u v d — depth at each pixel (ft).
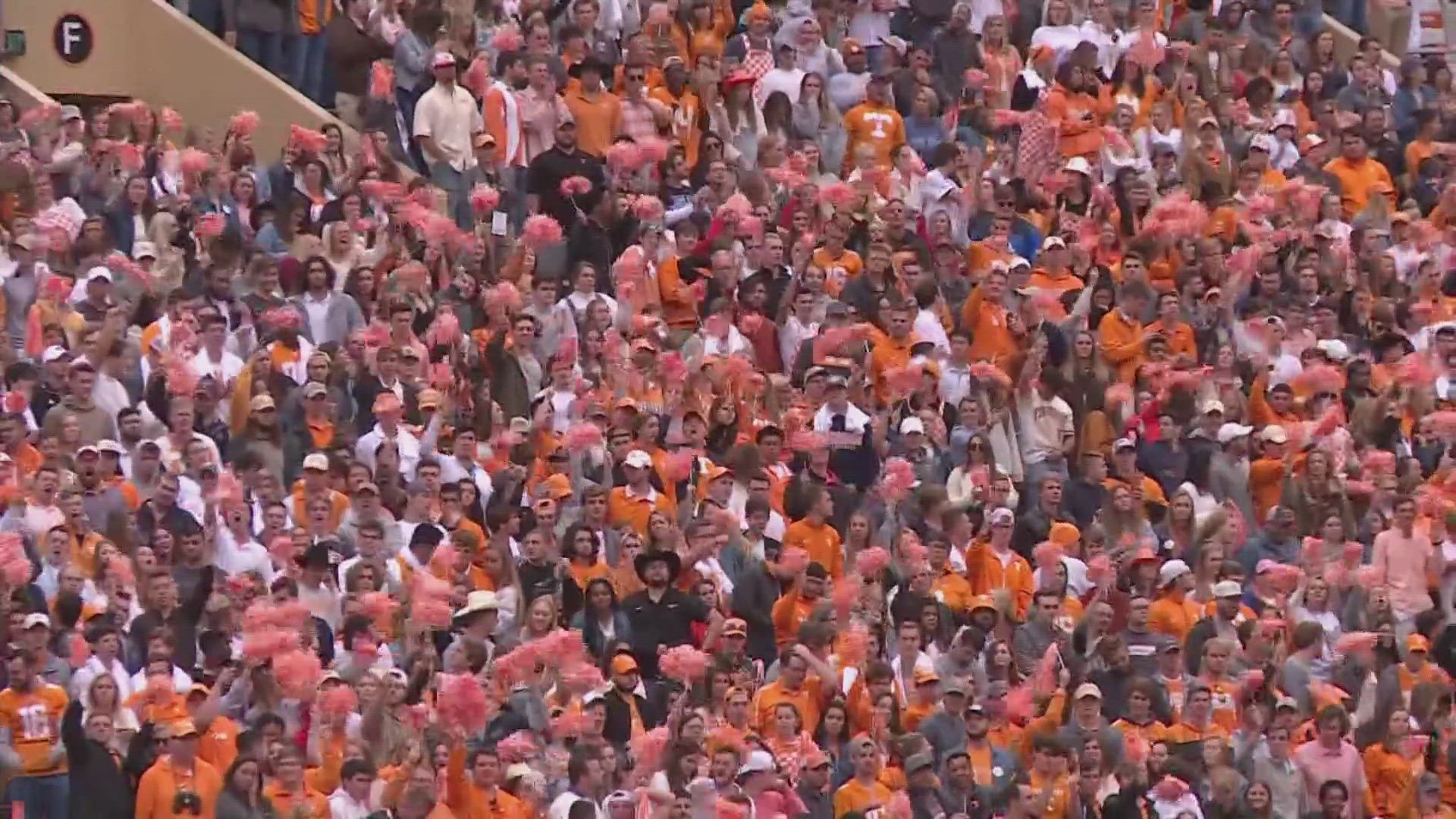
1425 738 349.82
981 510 358.23
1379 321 425.69
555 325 368.48
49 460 320.29
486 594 313.53
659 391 361.92
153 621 301.02
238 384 333.21
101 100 410.93
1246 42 466.29
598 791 300.20
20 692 288.10
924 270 402.72
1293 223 436.35
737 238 387.96
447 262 371.76
